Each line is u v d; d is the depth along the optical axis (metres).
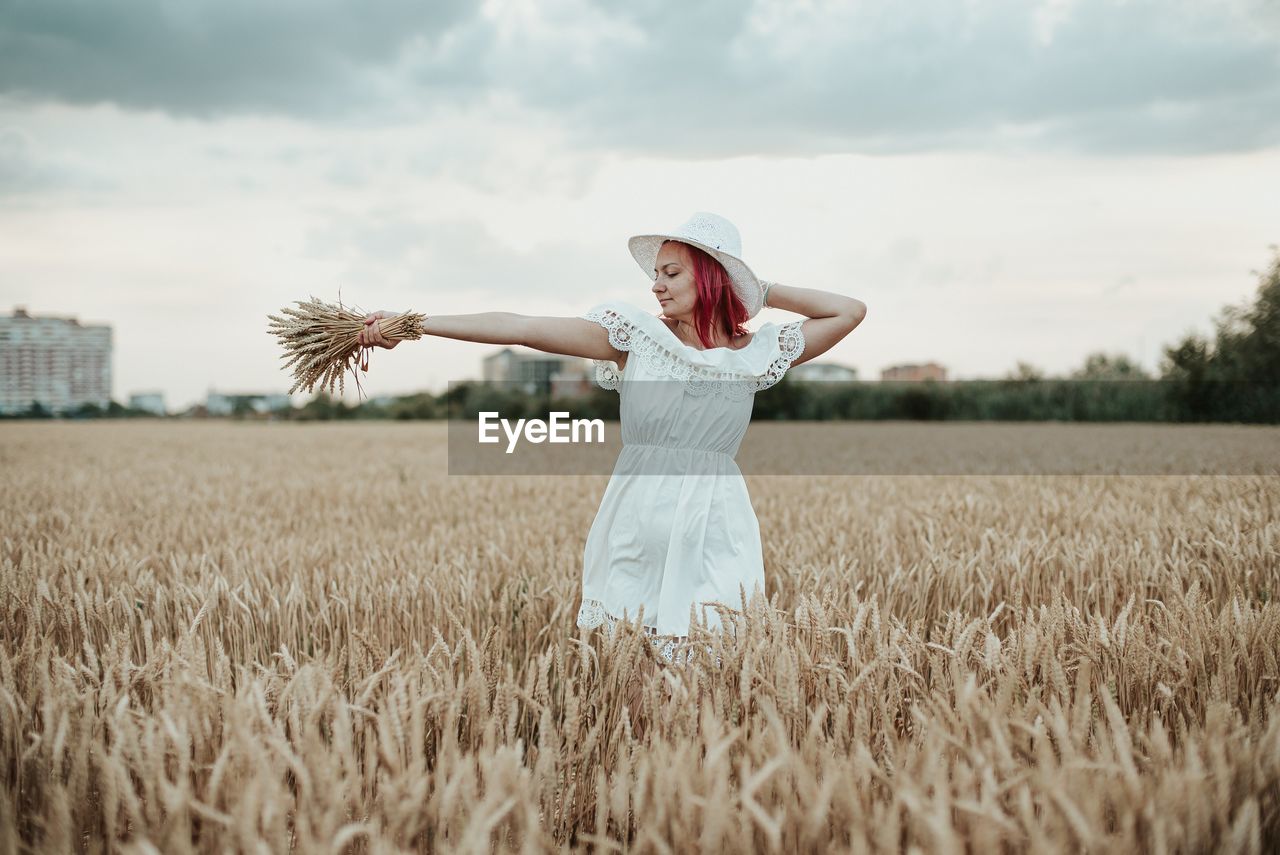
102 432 31.09
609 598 3.00
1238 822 1.60
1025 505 6.89
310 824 1.76
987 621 2.70
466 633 2.21
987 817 1.59
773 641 2.35
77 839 1.88
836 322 3.04
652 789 1.88
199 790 1.93
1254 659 2.73
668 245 3.01
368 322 2.92
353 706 2.05
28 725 2.25
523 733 2.88
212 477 11.66
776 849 1.60
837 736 2.14
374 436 26.56
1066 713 2.13
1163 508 6.75
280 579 4.44
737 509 2.99
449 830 1.86
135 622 3.59
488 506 7.68
